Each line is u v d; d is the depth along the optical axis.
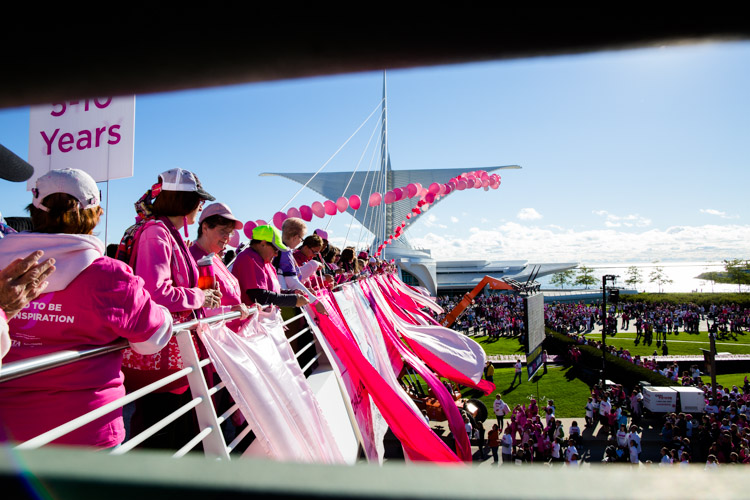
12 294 1.55
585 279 127.06
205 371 3.24
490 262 108.62
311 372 5.52
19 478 0.35
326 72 0.41
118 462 0.36
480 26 0.38
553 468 0.33
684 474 0.31
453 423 7.58
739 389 26.78
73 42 0.35
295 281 5.26
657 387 22.50
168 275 2.83
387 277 16.27
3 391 1.87
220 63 0.39
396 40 0.39
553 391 26.14
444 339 11.09
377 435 6.55
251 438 4.04
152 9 0.34
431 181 47.44
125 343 2.12
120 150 4.39
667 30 0.38
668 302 71.88
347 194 48.62
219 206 3.59
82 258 1.96
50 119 4.53
